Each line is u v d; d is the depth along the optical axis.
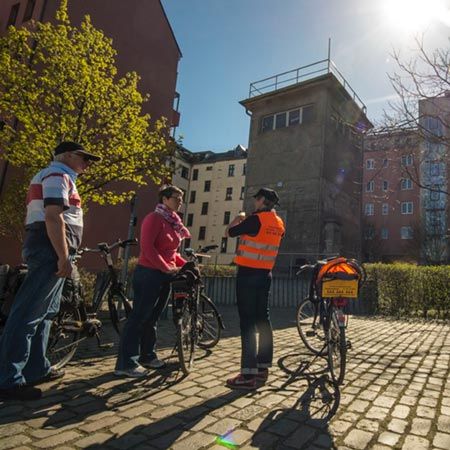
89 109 10.09
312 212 21.98
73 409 3.17
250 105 26.17
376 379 4.36
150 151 10.60
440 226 38.53
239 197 50.25
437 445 2.72
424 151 8.84
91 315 4.63
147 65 23.66
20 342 3.32
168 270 4.10
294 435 2.84
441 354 5.87
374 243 45.09
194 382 4.00
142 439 2.70
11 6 19.59
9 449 2.47
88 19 10.62
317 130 23.05
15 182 11.70
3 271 3.93
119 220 21.08
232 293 13.33
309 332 5.21
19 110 9.41
